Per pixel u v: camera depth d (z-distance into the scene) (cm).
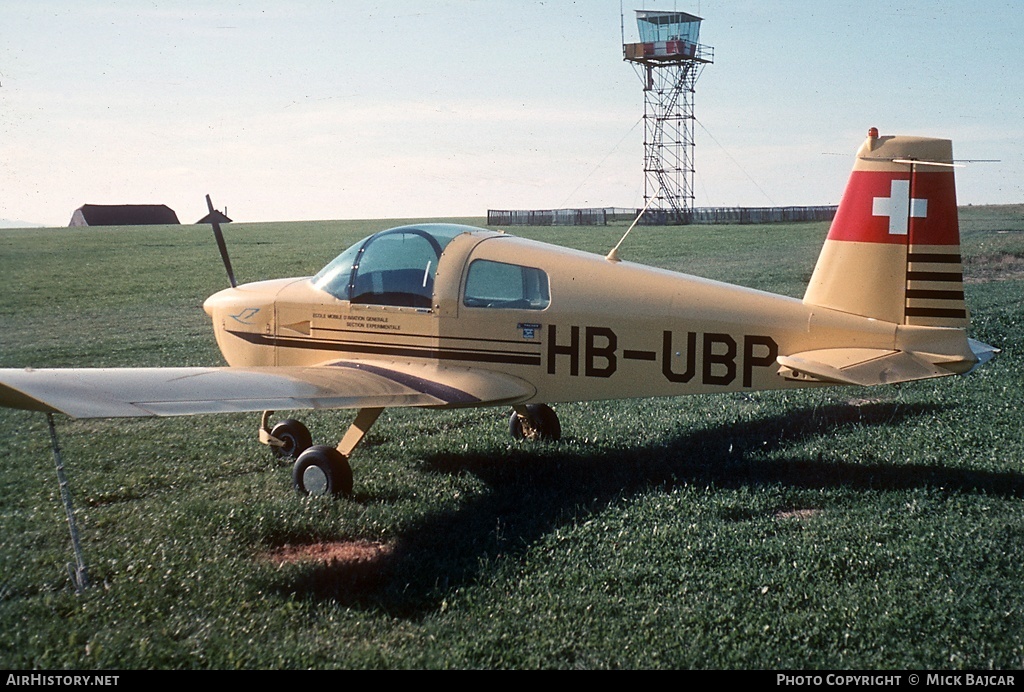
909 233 680
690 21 6188
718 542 571
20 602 504
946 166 669
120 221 9688
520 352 746
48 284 2891
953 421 864
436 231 786
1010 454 750
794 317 697
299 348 826
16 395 516
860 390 1053
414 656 438
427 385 729
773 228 5784
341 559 574
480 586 518
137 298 2497
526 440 863
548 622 473
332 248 4391
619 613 484
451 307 759
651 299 719
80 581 524
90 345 1627
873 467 734
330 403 665
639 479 727
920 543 562
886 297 687
